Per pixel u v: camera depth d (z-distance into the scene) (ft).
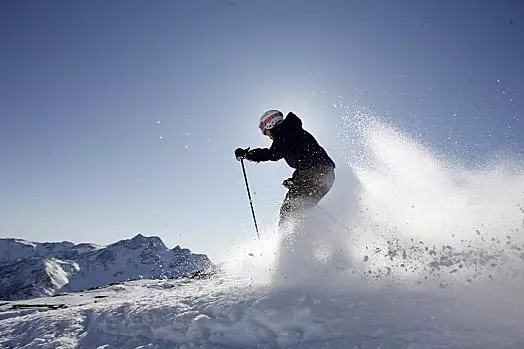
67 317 14.43
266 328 10.97
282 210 18.54
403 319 10.41
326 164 18.70
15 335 14.11
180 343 11.47
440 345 8.90
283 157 19.47
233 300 12.63
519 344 8.48
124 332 12.68
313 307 11.29
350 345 9.68
